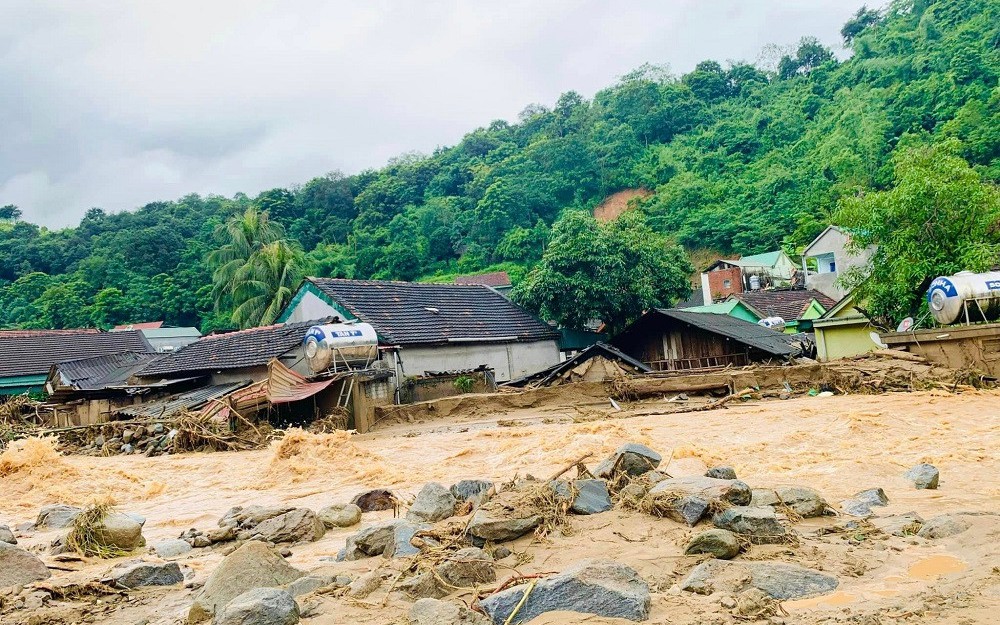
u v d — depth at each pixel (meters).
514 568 6.60
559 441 16.27
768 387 24.45
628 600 5.20
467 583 6.28
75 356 43.03
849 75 88.56
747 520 6.94
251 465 18.03
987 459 11.27
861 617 4.91
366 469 15.32
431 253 78.44
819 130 81.94
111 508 11.29
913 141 66.00
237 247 50.97
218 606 6.01
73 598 6.94
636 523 7.55
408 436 21.73
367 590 6.15
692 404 23.27
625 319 38.06
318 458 16.03
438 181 88.06
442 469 14.92
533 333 36.09
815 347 35.31
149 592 7.11
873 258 28.67
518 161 89.56
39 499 14.78
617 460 9.52
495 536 7.20
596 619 5.12
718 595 5.52
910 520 7.36
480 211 78.88
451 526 7.91
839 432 14.88
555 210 84.81
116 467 18.41
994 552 6.11
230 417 23.42
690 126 95.19
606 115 98.25
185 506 13.37
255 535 9.29
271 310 43.75
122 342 45.94
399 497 12.05
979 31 77.94
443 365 31.34
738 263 60.34
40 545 9.94
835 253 51.91
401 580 6.36
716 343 32.31
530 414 24.75
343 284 33.62
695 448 13.52
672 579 5.98
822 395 22.66
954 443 13.04
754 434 15.95
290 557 8.23
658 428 17.94
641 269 37.34
